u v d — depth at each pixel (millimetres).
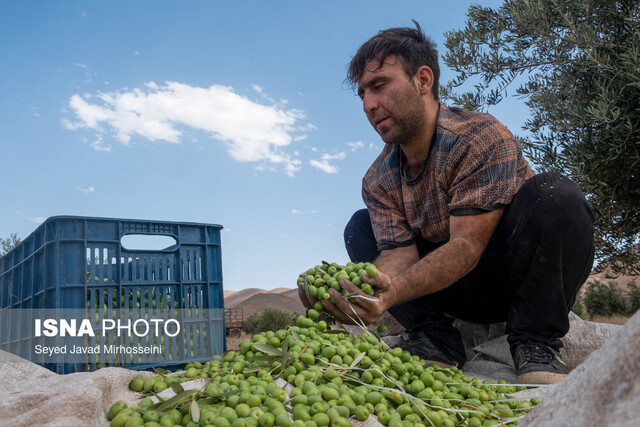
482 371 3432
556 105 5457
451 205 2855
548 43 5703
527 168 3029
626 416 872
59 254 3607
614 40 5164
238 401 1650
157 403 1650
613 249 5336
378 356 2166
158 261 4078
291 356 2049
